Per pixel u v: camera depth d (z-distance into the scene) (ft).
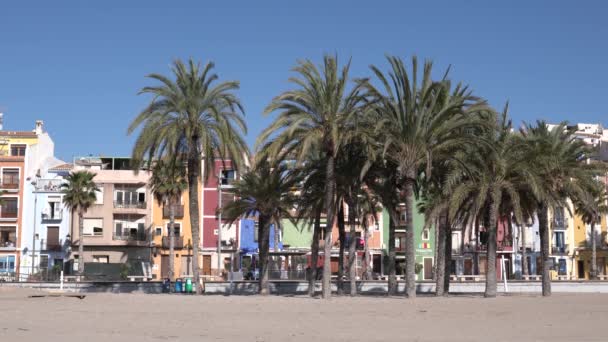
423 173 160.56
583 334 79.82
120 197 282.36
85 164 294.87
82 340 72.59
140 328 86.28
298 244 293.02
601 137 322.55
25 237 279.08
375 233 296.10
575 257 312.29
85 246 278.46
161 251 283.79
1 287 181.98
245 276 243.81
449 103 138.82
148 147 151.43
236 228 284.41
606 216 315.99
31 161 286.46
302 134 136.46
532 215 162.50
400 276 250.57
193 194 159.63
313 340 74.74
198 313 108.37
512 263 302.45
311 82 136.36
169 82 152.76
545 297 150.51
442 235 158.40
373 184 155.02
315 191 156.15
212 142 156.35
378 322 95.40
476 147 142.72
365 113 135.33
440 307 119.75
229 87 155.33
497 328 87.45
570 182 147.95
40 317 99.40
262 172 165.07
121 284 186.70
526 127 156.66
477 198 140.77
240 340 74.18
